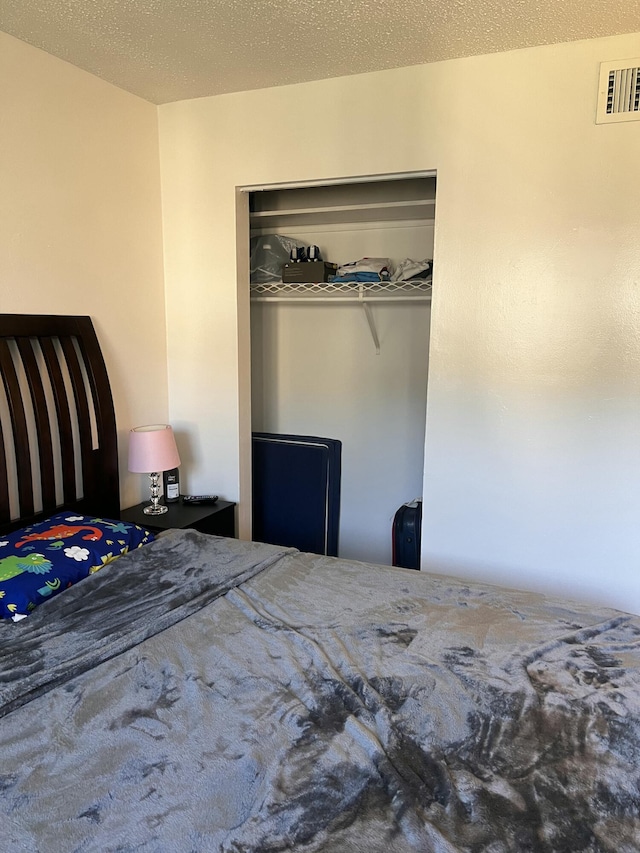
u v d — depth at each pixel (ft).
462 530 7.79
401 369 10.40
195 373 9.14
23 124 6.58
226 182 8.42
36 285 6.88
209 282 8.80
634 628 4.96
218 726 3.69
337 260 10.55
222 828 2.95
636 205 6.57
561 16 5.99
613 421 6.97
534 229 6.98
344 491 11.09
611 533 7.15
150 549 6.36
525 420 7.32
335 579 5.92
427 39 6.52
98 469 7.70
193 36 6.46
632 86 6.41
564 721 3.74
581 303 6.92
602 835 2.91
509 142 6.93
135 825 2.96
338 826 2.95
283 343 11.13
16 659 4.31
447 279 7.41
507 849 2.82
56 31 6.32
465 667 4.32
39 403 6.80
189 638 4.70
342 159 7.72
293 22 6.16
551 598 5.58
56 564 5.49
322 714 3.81
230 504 9.00
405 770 3.33
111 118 7.81
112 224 7.97
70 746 3.51
